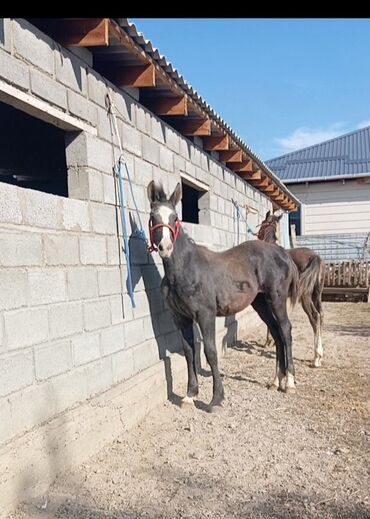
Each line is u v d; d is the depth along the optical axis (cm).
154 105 503
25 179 777
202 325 452
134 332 441
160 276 513
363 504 279
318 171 1761
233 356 692
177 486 306
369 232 1555
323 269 659
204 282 448
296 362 654
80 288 356
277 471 326
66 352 334
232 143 698
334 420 423
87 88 379
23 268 293
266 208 1159
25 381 290
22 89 303
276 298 521
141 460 344
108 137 409
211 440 382
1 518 257
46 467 296
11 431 276
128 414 398
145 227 480
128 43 369
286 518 267
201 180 664
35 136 546
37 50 318
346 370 606
